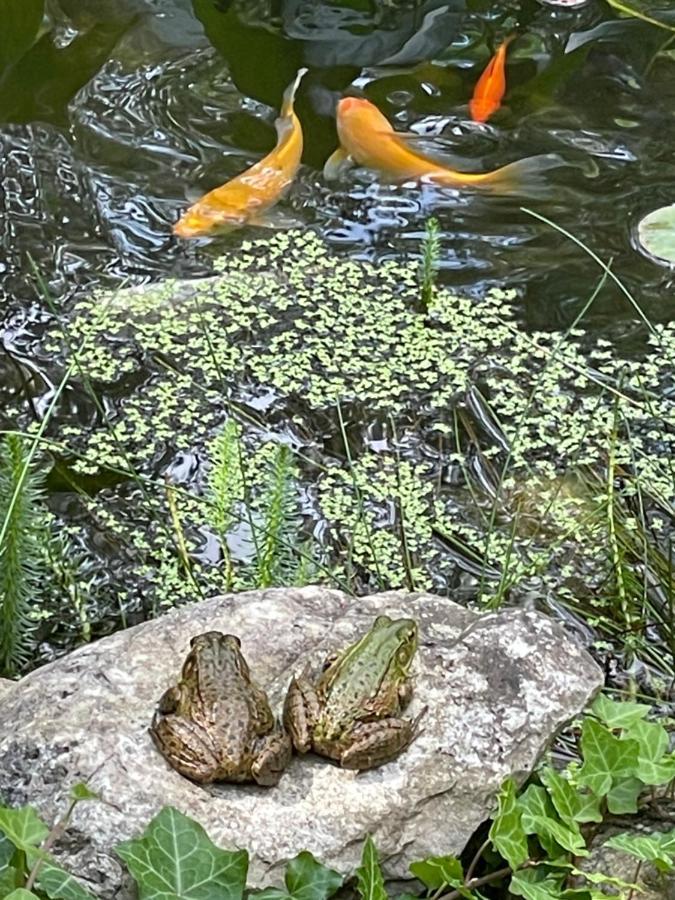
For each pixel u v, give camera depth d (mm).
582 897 719
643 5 1790
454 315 1336
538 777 795
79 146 1509
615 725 796
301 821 719
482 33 1732
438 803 747
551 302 1354
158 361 1268
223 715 728
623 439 1226
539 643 815
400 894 739
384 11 1757
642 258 1399
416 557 1115
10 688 804
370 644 767
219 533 1098
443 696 782
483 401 1255
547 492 1176
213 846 682
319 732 739
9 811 658
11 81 1596
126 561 1095
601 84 1651
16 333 1280
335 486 1171
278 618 829
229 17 1723
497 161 1520
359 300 1343
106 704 759
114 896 692
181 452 1188
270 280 1354
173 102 1583
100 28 1688
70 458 1171
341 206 1446
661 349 1309
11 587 974
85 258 1364
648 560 1113
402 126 1561
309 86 1618
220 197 1420
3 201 1424
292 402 1242
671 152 1546
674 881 779
